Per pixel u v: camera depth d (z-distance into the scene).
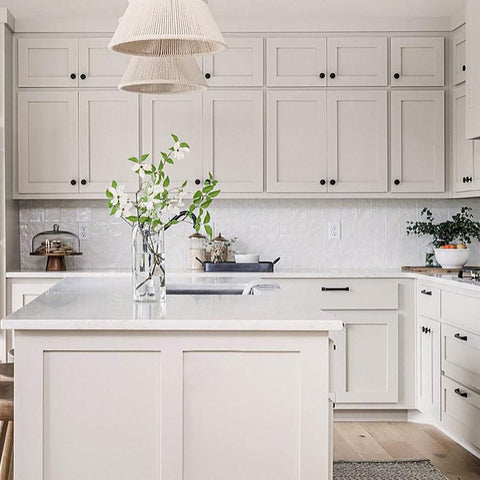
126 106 5.05
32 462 2.29
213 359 2.31
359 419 4.91
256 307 2.59
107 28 5.04
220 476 2.32
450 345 4.21
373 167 5.09
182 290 3.65
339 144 5.09
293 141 5.07
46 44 5.03
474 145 4.76
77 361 2.30
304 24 5.04
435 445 4.34
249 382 2.32
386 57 5.07
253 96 5.05
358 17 5.05
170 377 2.30
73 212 5.42
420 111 5.10
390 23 5.06
